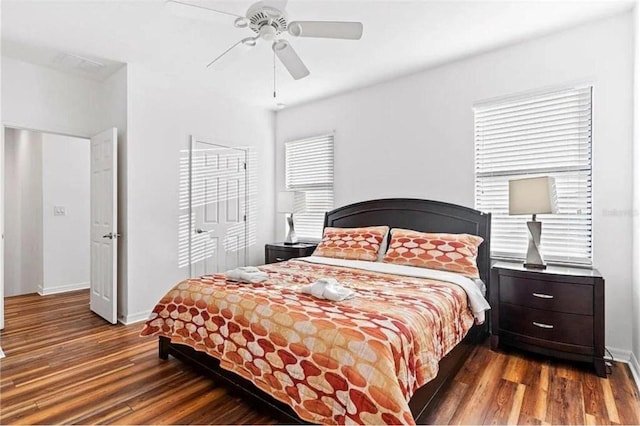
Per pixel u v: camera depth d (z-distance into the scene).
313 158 4.67
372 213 3.88
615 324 2.62
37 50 3.14
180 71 3.66
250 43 2.28
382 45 3.05
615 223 2.63
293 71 2.52
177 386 2.18
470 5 2.46
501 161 3.21
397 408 1.34
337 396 1.49
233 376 2.03
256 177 4.84
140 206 3.56
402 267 2.99
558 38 2.87
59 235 4.76
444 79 3.49
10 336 3.07
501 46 3.10
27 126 3.38
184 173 3.96
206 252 4.20
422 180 3.65
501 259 3.21
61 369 2.41
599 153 2.70
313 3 2.40
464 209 3.31
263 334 1.83
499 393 2.11
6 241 4.81
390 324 1.63
